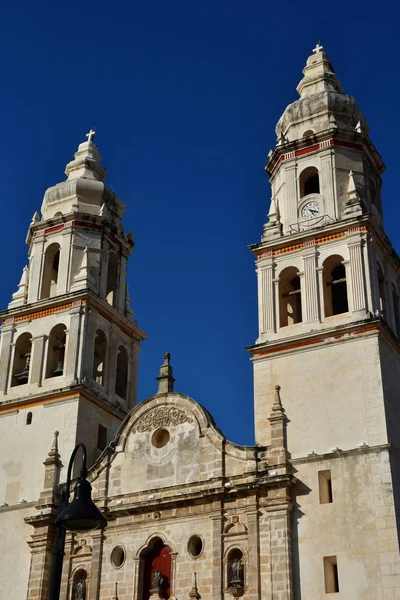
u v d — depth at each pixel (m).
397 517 40.97
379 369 44.81
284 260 51.00
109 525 47.16
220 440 46.47
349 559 40.53
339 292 51.34
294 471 43.94
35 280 58.97
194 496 45.03
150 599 44.03
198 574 43.44
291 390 46.66
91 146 65.50
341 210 51.47
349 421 44.25
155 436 48.88
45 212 62.12
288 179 53.94
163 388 50.47
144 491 47.00
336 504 42.19
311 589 40.66
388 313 50.03
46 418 53.16
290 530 42.44
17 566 48.84
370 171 55.66
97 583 45.72
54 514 48.47
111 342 57.53
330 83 58.66
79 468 50.91
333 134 53.69
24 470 52.06
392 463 42.53
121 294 60.47
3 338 57.62
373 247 49.88
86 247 58.84
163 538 45.31
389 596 38.84
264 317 49.75
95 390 54.12
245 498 44.00
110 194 62.75
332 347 46.75
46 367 55.31
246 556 42.59
